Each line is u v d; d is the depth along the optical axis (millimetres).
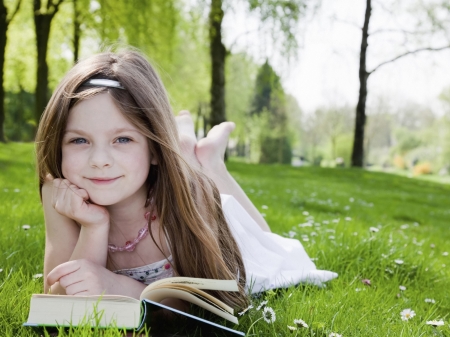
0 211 3961
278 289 2428
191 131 2967
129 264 2061
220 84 15367
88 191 1754
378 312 2164
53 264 1940
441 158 60812
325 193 10664
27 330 1634
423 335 1925
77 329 1512
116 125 1668
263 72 15328
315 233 3668
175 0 14805
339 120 50156
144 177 1774
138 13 13258
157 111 1758
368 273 2979
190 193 1873
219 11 13555
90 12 14305
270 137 46875
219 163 2824
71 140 1707
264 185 10609
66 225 1945
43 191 1966
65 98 1686
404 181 17391
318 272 2639
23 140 32844
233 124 2957
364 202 9727
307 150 66438
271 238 2705
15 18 19156
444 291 2812
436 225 8078
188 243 1913
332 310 2039
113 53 1841
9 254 2568
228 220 2357
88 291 1730
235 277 2002
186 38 24141
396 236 4016
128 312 1566
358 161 20125
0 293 1882
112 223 1974
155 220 1986
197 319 1538
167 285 1636
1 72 15664
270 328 1796
